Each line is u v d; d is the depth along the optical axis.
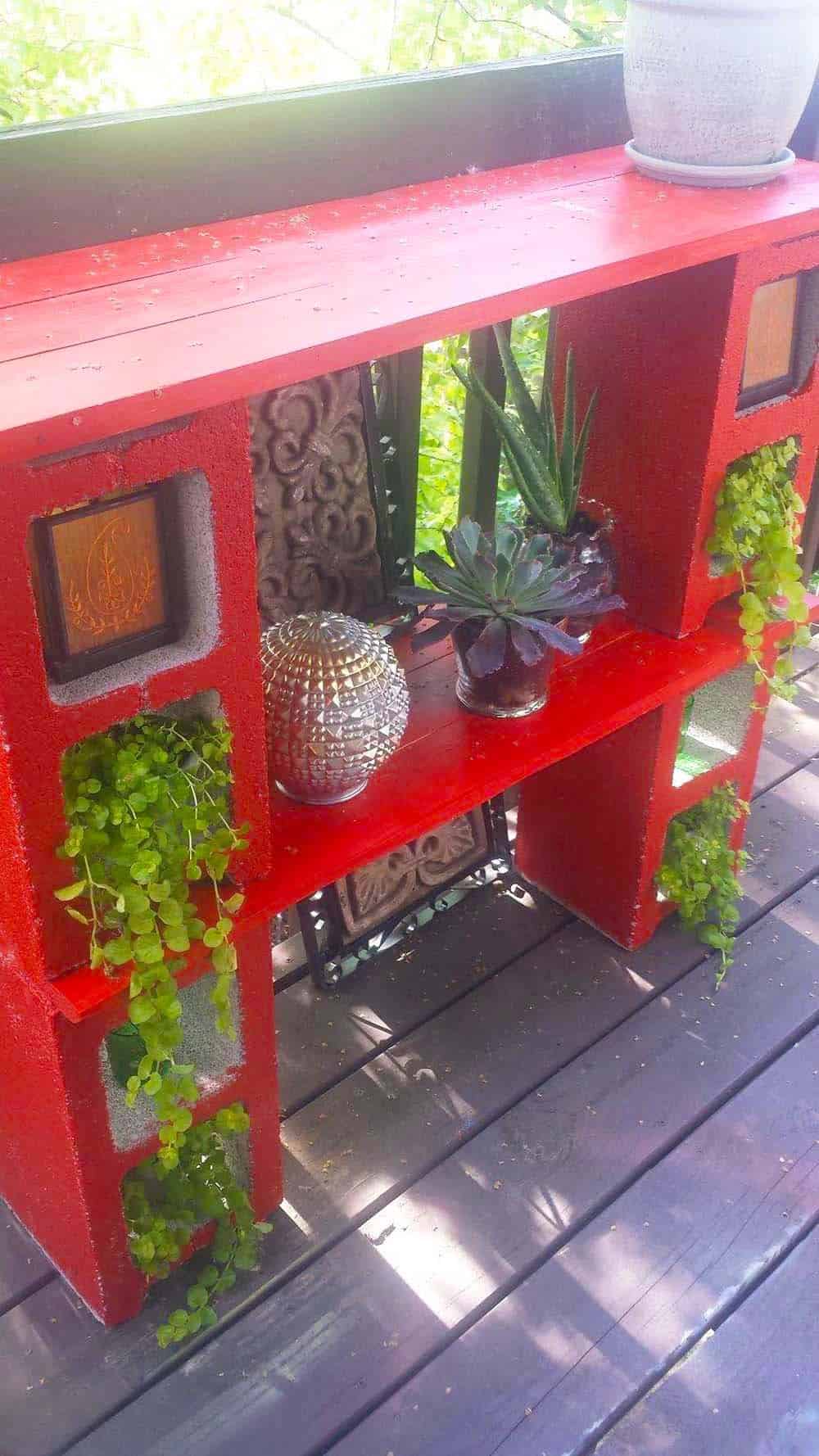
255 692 1.19
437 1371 1.41
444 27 2.54
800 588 1.67
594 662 1.69
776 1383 1.41
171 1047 1.19
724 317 1.48
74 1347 1.43
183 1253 1.49
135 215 1.34
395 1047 1.79
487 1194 1.60
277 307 1.11
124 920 1.16
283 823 1.40
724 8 1.39
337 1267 1.51
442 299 1.13
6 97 2.06
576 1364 1.42
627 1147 1.66
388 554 1.77
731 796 1.98
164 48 2.20
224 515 1.08
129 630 1.11
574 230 1.35
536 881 2.06
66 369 0.96
